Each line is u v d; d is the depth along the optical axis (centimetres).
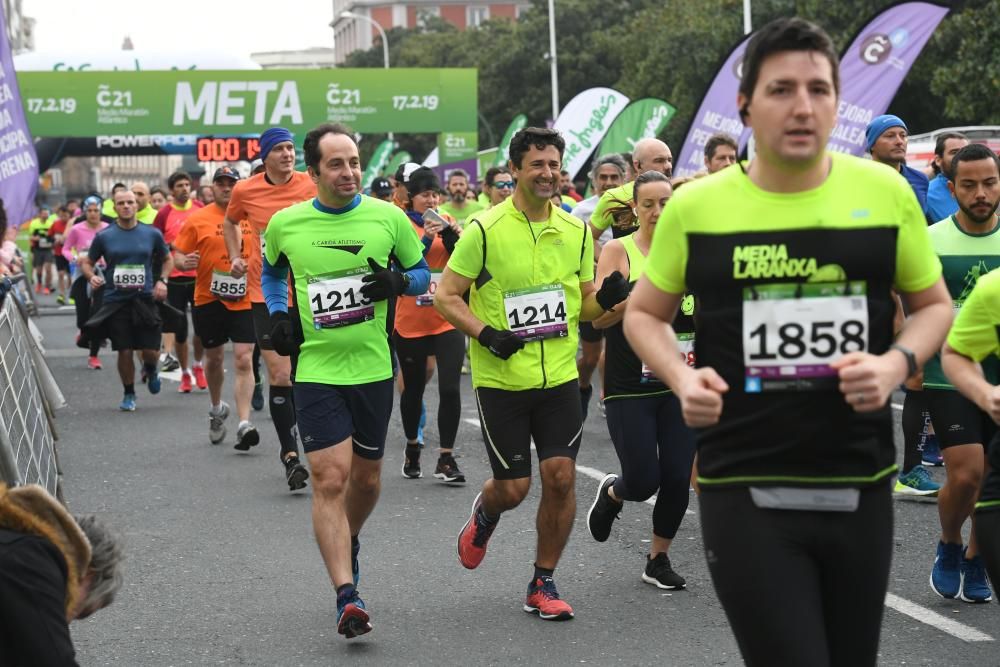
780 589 297
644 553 670
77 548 288
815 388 299
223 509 797
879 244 299
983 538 406
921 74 3173
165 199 1928
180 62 3672
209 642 539
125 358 1234
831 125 295
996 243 594
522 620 559
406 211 966
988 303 414
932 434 893
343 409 546
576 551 677
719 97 1385
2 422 497
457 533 723
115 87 3288
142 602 600
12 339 574
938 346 304
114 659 521
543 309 560
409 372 879
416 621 561
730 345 303
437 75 3378
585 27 6228
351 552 563
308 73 3334
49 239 3244
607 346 600
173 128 3312
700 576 624
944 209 886
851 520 301
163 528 750
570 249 567
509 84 6294
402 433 1092
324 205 561
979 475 552
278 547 698
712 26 3981
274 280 578
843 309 299
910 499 775
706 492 309
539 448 564
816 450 299
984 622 539
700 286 305
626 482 596
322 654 520
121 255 1227
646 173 608
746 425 302
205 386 1390
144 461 973
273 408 834
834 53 295
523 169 557
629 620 555
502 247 559
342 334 548
